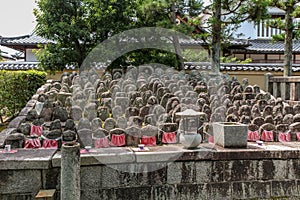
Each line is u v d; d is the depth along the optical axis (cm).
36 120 409
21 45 1191
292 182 382
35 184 321
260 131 445
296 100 668
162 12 770
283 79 714
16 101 832
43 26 837
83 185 338
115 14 820
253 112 518
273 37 854
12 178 318
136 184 350
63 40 827
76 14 830
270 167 379
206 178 366
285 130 450
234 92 648
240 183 372
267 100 612
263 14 740
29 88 844
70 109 497
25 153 339
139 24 818
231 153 369
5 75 822
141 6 754
